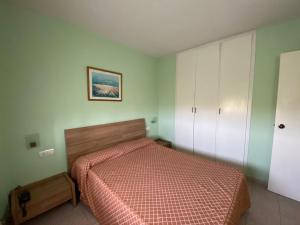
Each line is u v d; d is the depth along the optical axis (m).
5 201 1.53
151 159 2.06
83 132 2.14
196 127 2.89
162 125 3.50
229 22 1.92
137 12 1.70
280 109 1.92
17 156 1.63
